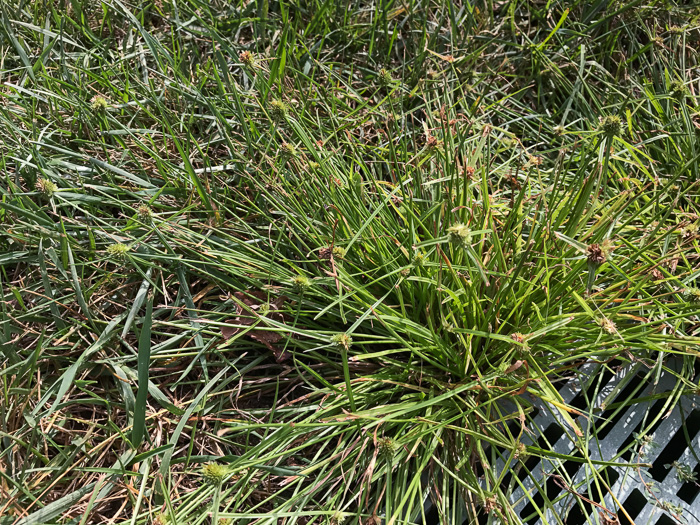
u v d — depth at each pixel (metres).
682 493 0.35
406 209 0.36
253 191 0.41
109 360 0.34
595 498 0.34
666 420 0.36
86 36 0.50
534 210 0.41
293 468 0.31
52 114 0.43
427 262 0.33
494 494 0.29
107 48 0.47
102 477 0.30
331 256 0.33
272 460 0.33
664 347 0.33
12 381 0.34
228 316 0.37
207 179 0.39
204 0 0.51
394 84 0.46
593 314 0.29
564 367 0.33
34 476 0.32
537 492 0.34
